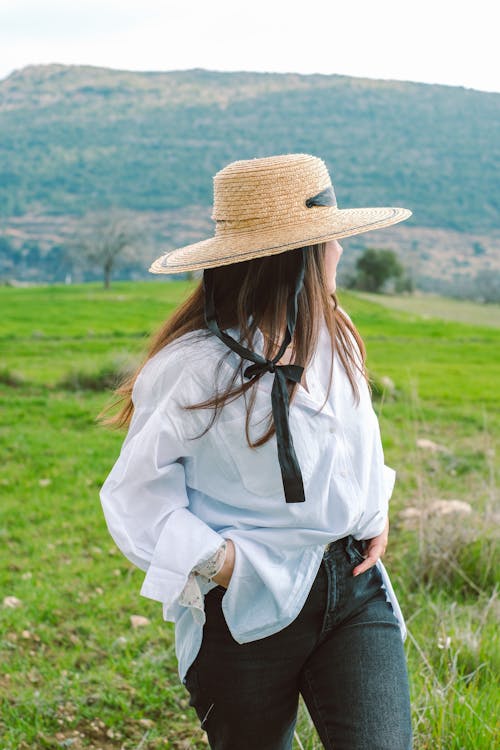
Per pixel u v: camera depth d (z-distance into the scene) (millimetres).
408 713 1977
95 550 6645
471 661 3770
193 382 1963
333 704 1999
